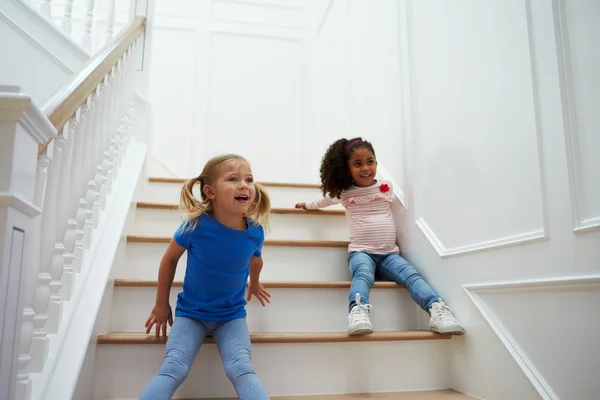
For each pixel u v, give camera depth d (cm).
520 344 123
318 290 163
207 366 133
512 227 128
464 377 144
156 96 321
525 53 124
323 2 325
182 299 135
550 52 115
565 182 110
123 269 163
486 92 141
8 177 72
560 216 111
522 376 120
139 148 212
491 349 133
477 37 146
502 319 131
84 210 136
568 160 108
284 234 207
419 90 184
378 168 220
